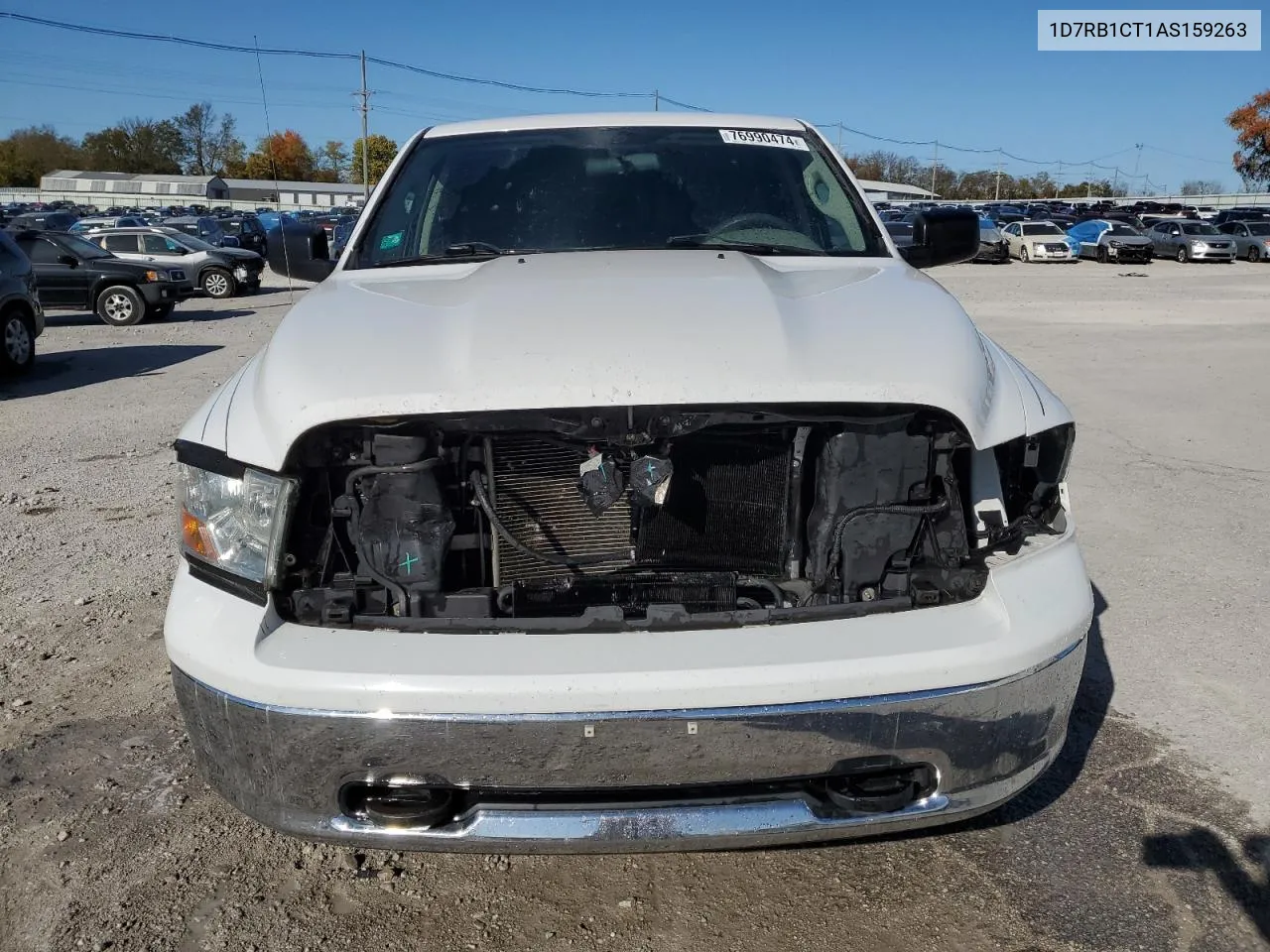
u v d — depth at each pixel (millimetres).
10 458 6977
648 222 3330
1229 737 3133
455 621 2059
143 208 67438
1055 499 2447
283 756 2016
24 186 97500
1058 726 2209
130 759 3100
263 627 2064
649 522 2316
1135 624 3973
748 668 1946
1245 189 76062
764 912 2438
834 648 1992
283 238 3598
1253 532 5043
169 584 4492
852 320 2383
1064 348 11703
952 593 2150
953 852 2633
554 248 3246
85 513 5629
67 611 4203
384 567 2160
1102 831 2693
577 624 2037
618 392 2100
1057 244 31953
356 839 2062
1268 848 2607
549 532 2309
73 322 17078
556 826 2025
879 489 2223
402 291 2742
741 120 3811
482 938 2363
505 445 2264
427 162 3602
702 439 2281
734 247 3209
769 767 1996
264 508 2131
